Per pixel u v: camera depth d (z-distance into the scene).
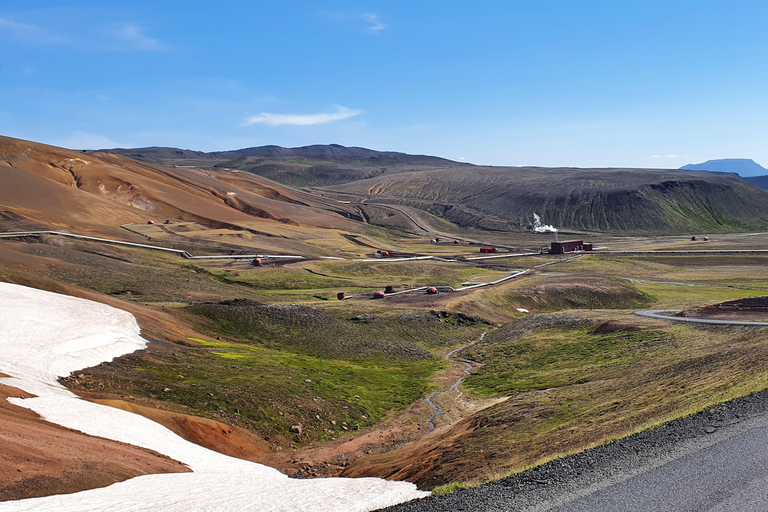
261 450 37.69
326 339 76.69
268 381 49.69
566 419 32.34
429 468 26.03
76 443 25.11
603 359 58.34
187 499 20.34
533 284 126.31
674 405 27.27
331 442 41.56
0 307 52.38
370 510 19.25
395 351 74.75
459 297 107.75
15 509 17.69
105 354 48.09
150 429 32.34
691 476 18.06
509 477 20.33
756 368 30.66
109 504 19.27
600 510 16.50
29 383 35.22
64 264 111.69
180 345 59.59
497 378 59.38
